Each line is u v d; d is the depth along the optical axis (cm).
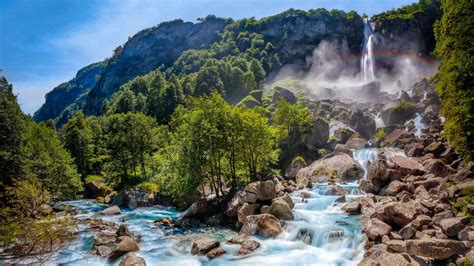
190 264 2100
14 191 2191
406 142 5591
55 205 4506
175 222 3259
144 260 2016
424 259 1672
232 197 3291
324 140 6378
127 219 3628
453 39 3117
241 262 2053
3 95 4594
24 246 1750
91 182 6319
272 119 7869
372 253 1806
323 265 1909
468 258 1535
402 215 2112
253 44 19938
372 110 8481
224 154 3731
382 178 3609
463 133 2911
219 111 3588
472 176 2609
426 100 7238
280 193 3588
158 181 4888
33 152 4800
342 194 3541
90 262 2192
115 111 12312
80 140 7631
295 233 2461
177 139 3834
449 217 2017
